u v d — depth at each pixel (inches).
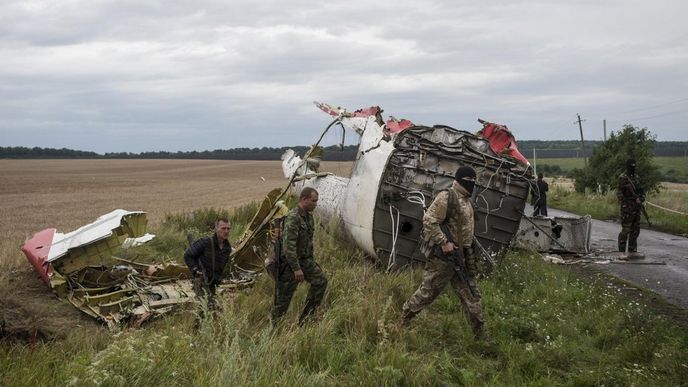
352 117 458.9
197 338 207.8
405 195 354.3
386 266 356.2
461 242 232.7
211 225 557.9
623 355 221.0
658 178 1043.9
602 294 314.3
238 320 224.7
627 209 480.4
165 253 399.9
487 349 226.8
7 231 682.8
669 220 755.4
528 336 244.7
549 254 496.4
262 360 181.8
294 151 655.8
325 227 441.4
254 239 360.5
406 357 199.3
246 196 1278.3
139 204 1069.1
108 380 163.9
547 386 190.7
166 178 2196.1
